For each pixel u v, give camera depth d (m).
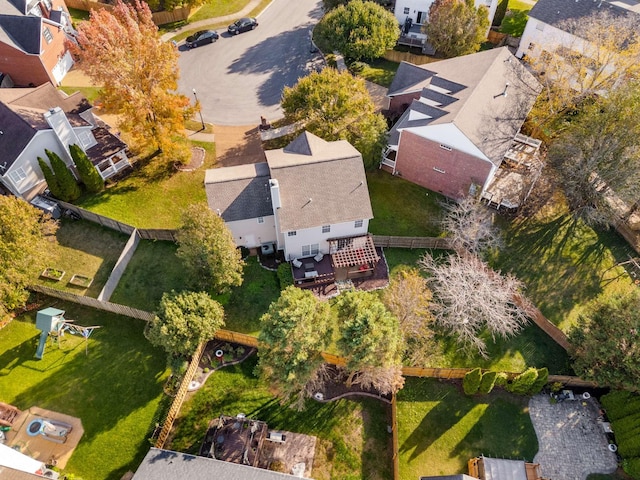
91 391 34.09
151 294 39.41
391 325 29.95
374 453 32.16
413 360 35.56
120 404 33.56
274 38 67.69
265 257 42.97
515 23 71.88
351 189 39.94
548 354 37.53
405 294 34.06
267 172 41.72
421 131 44.22
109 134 49.22
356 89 48.16
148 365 35.44
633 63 46.09
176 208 46.00
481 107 44.78
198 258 35.78
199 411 33.50
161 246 42.59
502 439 33.16
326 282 41.12
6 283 34.25
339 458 31.81
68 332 36.88
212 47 65.69
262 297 40.03
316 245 42.00
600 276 42.44
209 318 33.53
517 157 49.44
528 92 49.59
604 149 41.22
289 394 32.16
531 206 46.75
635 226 44.94
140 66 43.34
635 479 31.16
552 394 35.22
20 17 53.41
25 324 37.31
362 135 46.62
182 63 62.81
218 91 59.03
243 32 68.38
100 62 41.22
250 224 41.00
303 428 33.00
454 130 41.97
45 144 43.12
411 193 48.34
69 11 70.19
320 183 39.72
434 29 59.47
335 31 58.50
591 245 44.75
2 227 34.91
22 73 55.03
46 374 34.75
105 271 40.56
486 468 30.05
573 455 32.69
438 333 38.25
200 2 69.06
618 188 41.25
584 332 34.72
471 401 34.78
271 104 57.50
